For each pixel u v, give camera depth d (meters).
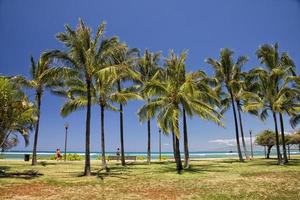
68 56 20.52
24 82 30.66
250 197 13.20
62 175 21.86
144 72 34.16
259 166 29.41
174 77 24.08
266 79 30.50
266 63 32.31
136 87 32.88
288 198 12.88
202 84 25.73
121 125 34.12
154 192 14.65
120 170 26.34
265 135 49.12
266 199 12.73
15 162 38.47
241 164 33.00
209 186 16.34
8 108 21.06
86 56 20.70
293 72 33.25
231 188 15.60
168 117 22.80
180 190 15.17
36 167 29.86
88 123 21.81
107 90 27.77
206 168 27.45
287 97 30.53
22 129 26.81
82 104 26.12
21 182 17.84
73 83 25.94
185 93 23.31
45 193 14.32
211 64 39.38
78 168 28.83
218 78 39.34
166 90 23.56
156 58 34.78
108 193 14.38
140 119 25.78
